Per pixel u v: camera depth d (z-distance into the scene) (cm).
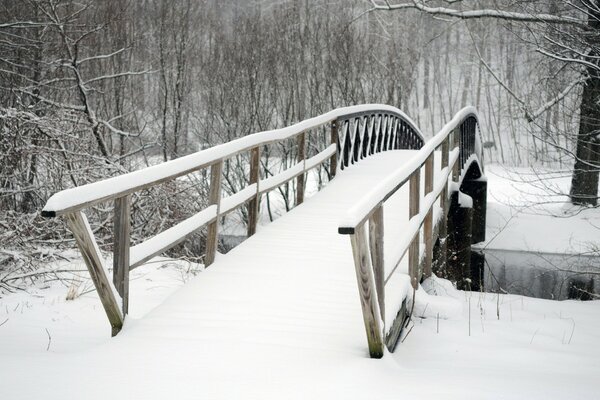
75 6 2108
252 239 722
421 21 4278
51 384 357
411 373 403
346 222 362
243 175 2103
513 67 2986
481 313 651
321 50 2566
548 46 1170
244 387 360
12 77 1508
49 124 946
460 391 365
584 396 378
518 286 1500
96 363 393
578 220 1842
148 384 361
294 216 845
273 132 792
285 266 614
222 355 410
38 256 743
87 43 2142
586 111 1202
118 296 455
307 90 2636
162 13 2447
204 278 576
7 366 384
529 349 527
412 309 593
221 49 2767
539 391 381
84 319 532
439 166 1295
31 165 910
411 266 620
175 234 535
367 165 1313
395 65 2764
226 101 2434
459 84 4791
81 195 402
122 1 2247
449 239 1277
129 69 2289
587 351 549
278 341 437
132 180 455
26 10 1678
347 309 501
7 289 625
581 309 775
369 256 400
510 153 3962
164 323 467
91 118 1207
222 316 482
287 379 372
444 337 555
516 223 1902
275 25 2747
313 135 2416
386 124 1683
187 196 1003
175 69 2488
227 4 4009
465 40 4875
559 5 1213
